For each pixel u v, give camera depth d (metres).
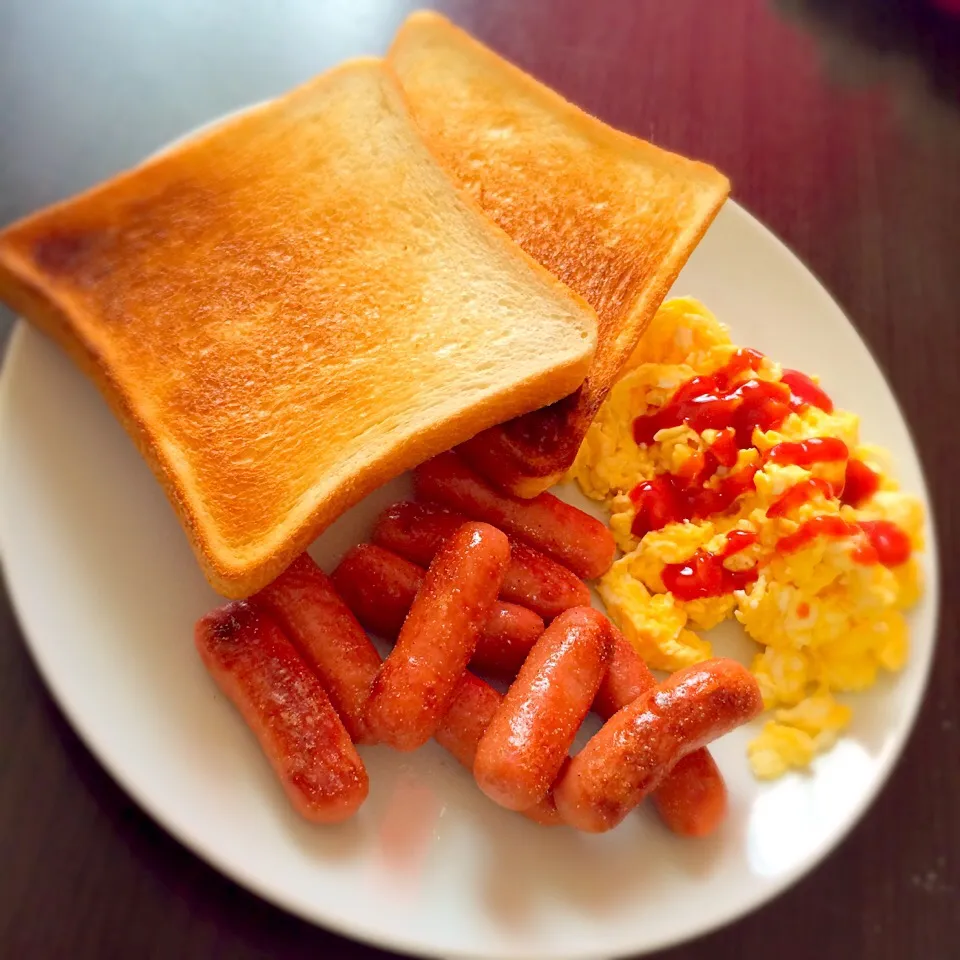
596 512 0.35
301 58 0.42
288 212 0.33
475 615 0.29
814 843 0.30
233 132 0.33
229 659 0.28
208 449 0.30
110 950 0.27
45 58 0.40
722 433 0.35
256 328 0.31
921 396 0.41
